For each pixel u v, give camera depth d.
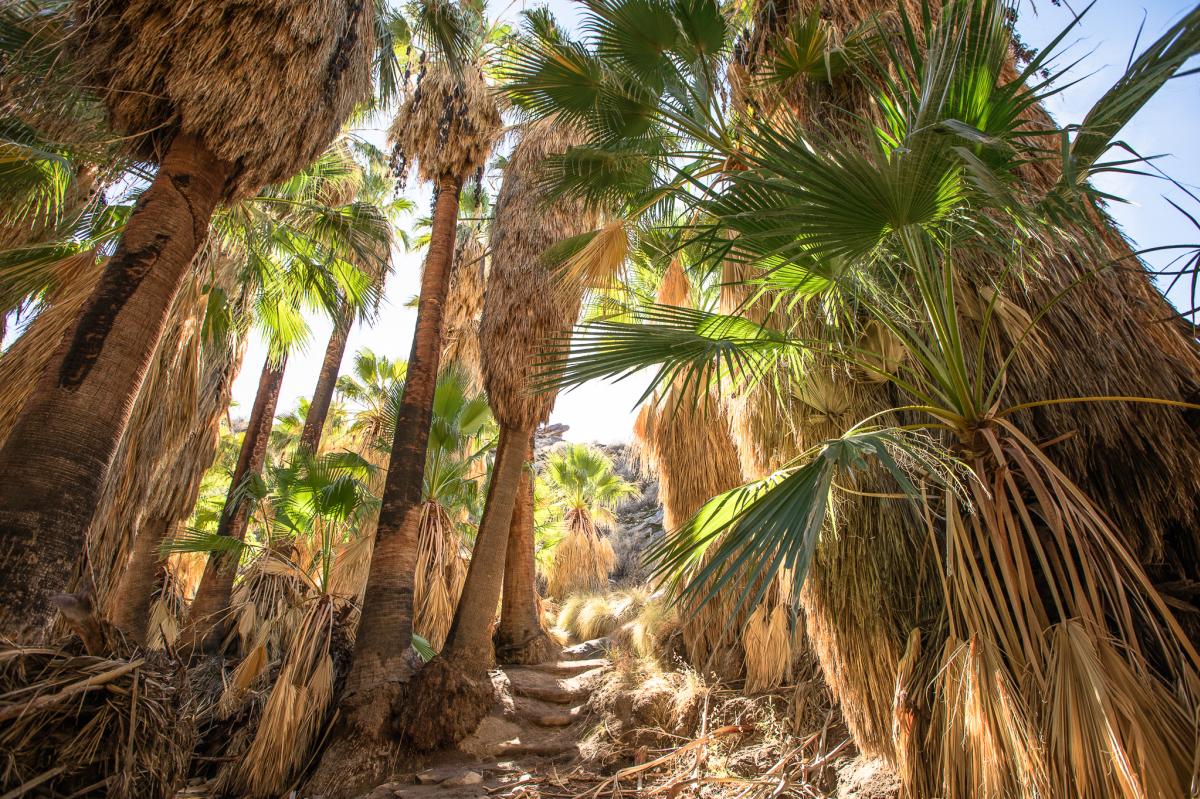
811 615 3.46
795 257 2.42
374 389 13.19
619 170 4.18
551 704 6.30
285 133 3.47
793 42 3.74
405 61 7.78
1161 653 2.35
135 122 3.32
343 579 7.62
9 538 2.45
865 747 3.32
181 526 6.73
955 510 2.47
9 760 1.79
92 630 2.17
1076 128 2.09
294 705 5.04
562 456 16.23
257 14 3.28
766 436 3.86
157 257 3.11
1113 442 2.66
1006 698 2.16
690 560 2.80
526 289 7.14
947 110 2.31
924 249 2.71
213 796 4.76
